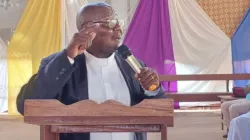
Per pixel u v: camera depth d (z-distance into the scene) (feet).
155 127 2.90
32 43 24.20
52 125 2.92
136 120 2.77
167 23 25.04
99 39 3.83
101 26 3.73
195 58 24.95
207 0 24.81
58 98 3.77
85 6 3.75
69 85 3.84
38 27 24.30
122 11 25.13
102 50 3.95
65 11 24.44
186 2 24.93
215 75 22.40
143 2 25.08
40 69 3.50
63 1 24.36
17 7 24.47
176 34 25.00
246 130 7.57
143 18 25.08
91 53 4.04
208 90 24.84
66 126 2.96
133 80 4.08
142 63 3.97
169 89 23.70
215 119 20.77
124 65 4.15
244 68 24.62
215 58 24.84
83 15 3.69
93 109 2.79
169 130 17.83
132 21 25.07
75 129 2.96
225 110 14.43
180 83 24.79
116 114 2.77
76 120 2.79
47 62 3.57
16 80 23.99
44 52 24.25
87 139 3.67
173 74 24.97
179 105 24.67
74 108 2.80
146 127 2.91
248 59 24.52
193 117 21.61
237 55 24.72
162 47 25.08
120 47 4.00
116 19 3.77
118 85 4.05
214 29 24.82
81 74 3.96
